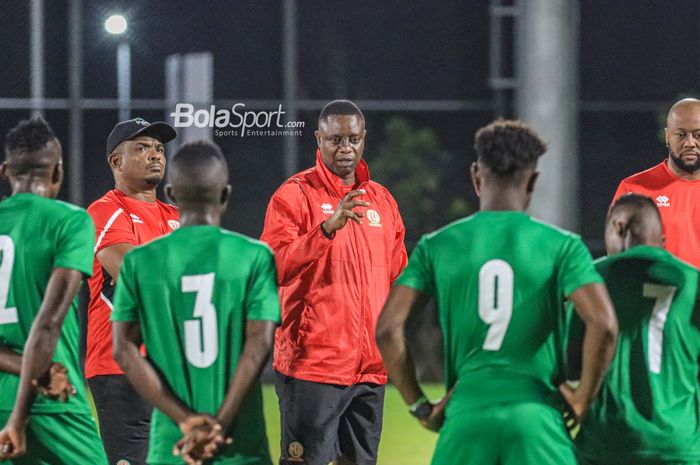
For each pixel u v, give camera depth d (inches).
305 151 2012.8
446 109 2030.0
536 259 563.5
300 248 746.8
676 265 604.4
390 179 2023.9
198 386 566.3
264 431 590.2
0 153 1942.7
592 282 558.6
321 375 800.3
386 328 574.9
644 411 606.9
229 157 1975.9
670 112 849.5
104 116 1975.9
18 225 622.5
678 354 607.5
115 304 577.6
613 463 612.4
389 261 828.6
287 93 2022.6
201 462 565.0
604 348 555.8
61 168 651.5
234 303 569.3
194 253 570.6
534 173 581.6
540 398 559.2
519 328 559.8
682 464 609.9
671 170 856.3
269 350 569.6
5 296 619.2
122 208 832.9
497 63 2026.3
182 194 578.2
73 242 618.8
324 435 802.2
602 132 2047.2
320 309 800.9
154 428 585.3
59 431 637.9
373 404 826.2
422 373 1862.7
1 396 626.5
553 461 553.0
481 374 562.3
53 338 603.8
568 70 1697.8
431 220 2018.9
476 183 597.3
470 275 564.4
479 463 553.9
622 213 615.5
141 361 569.6
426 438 1309.1
